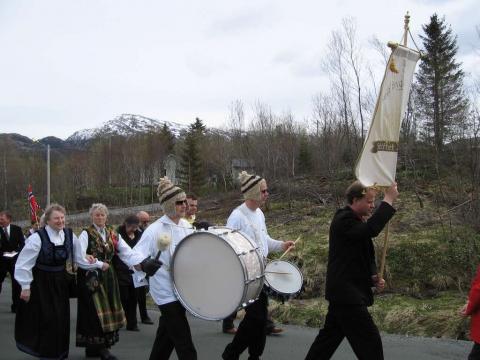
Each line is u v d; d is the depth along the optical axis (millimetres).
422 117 21375
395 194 4426
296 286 5984
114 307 6340
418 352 6617
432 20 28391
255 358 5219
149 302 10789
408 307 8367
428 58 27219
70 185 45750
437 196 14688
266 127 28938
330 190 18672
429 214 13281
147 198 42375
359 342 4375
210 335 7699
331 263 4516
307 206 17734
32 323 5734
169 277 4812
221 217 19922
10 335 7895
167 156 48375
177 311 4742
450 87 24359
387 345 6957
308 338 7434
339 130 21203
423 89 24000
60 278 5859
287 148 25297
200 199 27547
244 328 5133
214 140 38188
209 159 35969
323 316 8562
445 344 6980
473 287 4203
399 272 9977
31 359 6570
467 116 17688
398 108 4742
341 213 4500
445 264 9875
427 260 10047
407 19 4840
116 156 49688
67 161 56281
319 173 22453
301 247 12008
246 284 4434
